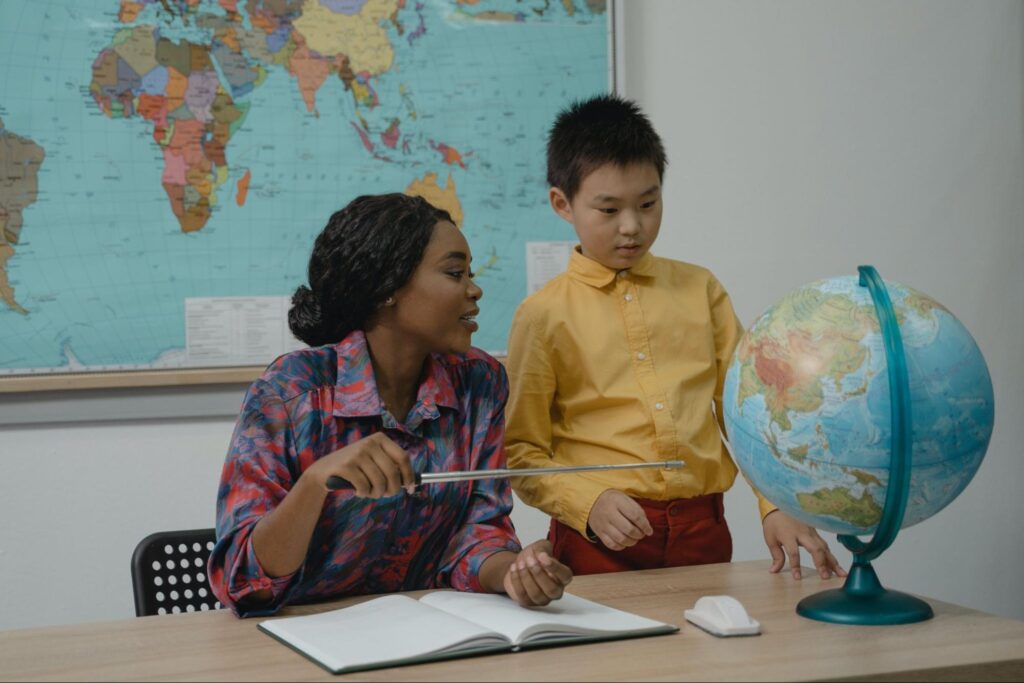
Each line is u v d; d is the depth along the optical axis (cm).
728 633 107
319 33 222
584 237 164
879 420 106
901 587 258
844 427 106
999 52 260
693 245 242
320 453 129
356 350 133
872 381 106
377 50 224
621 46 235
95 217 212
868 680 94
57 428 212
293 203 221
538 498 157
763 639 106
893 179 254
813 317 111
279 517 116
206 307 217
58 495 212
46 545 212
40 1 208
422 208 134
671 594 128
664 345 166
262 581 119
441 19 227
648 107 239
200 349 217
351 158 224
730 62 243
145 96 214
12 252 208
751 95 245
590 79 234
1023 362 262
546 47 232
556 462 166
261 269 220
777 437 110
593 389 164
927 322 110
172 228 216
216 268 218
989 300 260
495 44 230
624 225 158
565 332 165
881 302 109
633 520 142
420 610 112
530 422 165
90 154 211
